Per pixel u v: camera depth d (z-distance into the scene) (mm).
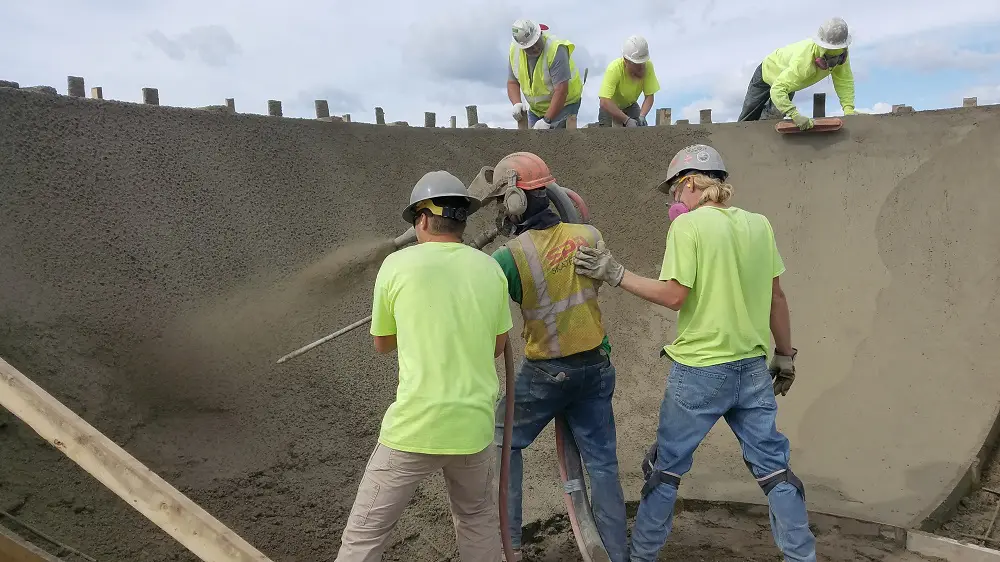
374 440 4441
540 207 2984
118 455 2004
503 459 2930
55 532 2848
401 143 6918
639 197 7152
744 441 2982
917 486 4301
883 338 5531
